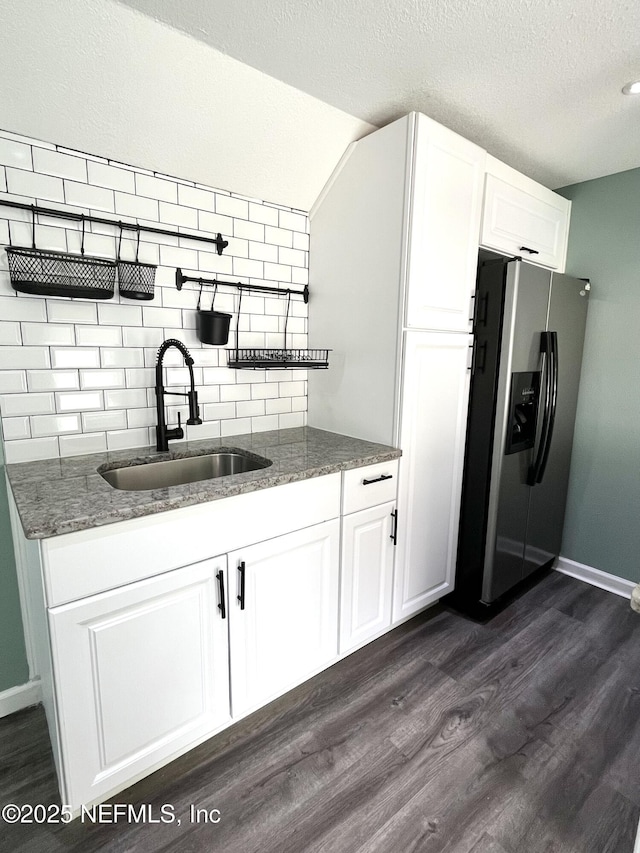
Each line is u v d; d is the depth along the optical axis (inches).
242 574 56.4
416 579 82.4
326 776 54.2
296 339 87.7
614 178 94.6
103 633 46.2
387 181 69.7
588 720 63.5
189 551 51.3
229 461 74.1
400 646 79.1
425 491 80.0
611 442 99.0
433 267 71.8
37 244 58.4
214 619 55.1
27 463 61.6
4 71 49.3
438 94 65.6
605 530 101.4
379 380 75.2
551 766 56.1
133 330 68.0
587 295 97.6
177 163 66.7
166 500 48.0
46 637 43.8
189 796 51.4
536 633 83.8
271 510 58.3
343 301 80.1
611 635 83.6
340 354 82.0
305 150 73.0
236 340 79.2
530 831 48.3
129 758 50.4
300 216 84.2
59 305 61.2
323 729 61.1
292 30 51.8
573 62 58.0
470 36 52.9
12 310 57.9
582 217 100.2
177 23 50.4
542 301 83.8
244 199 76.5
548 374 85.7
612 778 54.7
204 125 63.0
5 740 58.7
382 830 48.1
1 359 58.1
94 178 61.4
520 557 93.0
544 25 50.9
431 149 67.4
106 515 43.9
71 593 43.6
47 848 45.9
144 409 70.8
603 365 98.8
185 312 72.8
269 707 64.8
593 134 77.9
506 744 59.2
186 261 71.5
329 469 63.2
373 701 66.2
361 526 70.4
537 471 89.0
